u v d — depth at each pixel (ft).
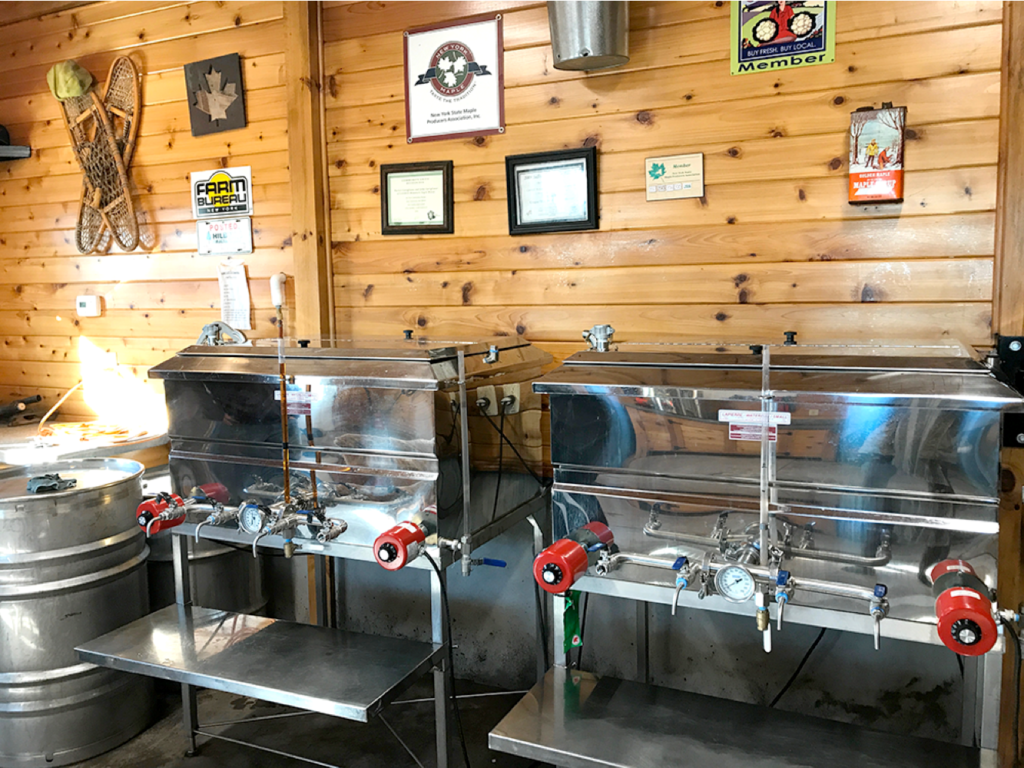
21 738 7.71
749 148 7.23
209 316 10.07
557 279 8.13
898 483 4.99
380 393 6.30
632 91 7.61
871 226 6.88
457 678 9.18
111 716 8.09
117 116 10.33
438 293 8.71
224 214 9.78
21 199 11.26
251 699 9.21
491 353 7.02
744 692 7.69
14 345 11.64
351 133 8.96
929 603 4.98
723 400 5.35
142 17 10.05
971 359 5.25
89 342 11.01
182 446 7.32
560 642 6.39
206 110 9.70
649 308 7.75
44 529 7.48
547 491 8.14
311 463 6.69
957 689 6.93
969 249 6.59
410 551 5.97
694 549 5.56
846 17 6.79
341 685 6.12
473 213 8.44
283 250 9.50
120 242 10.39
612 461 5.76
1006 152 6.33
